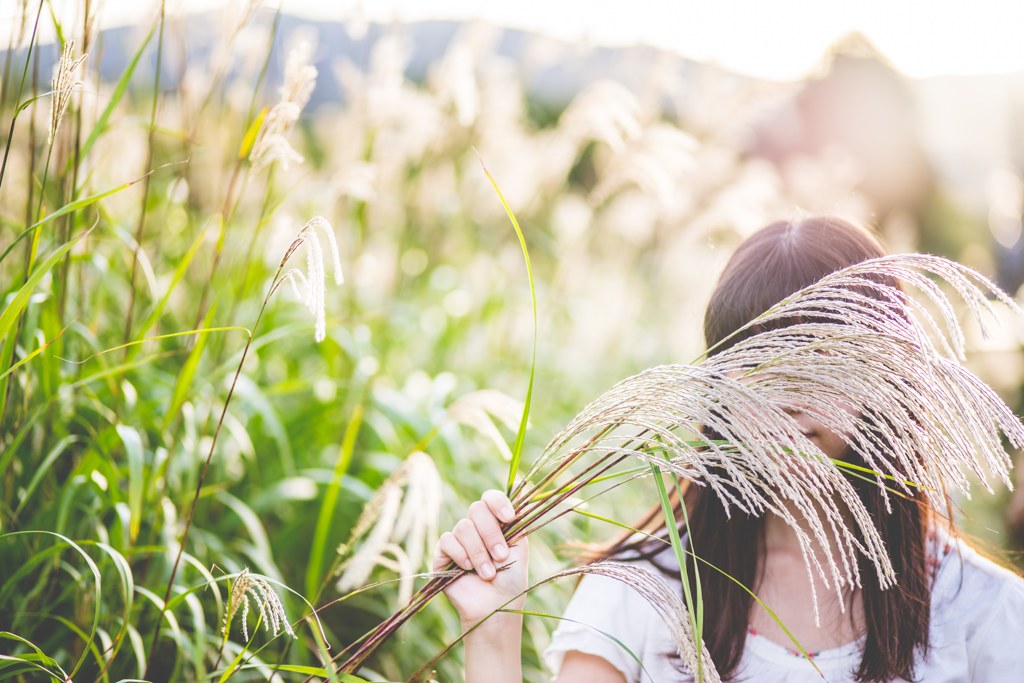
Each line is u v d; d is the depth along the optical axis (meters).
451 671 2.65
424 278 4.38
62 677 1.57
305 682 1.44
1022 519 3.32
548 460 1.38
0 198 2.27
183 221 3.10
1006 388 4.56
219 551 2.40
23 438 1.96
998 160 7.72
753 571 1.58
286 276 1.34
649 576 1.26
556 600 2.94
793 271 1.47
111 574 2.02
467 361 4.25
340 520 2.91
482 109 4.42
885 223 7.55
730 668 1.54
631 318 5.12
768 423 1.17
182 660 2.12
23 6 1.83
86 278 2.62
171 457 2.19
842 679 1.51
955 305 4.67
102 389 2.43
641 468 1.28
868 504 1.51
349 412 3.19
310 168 3.70
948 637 1.51
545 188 4.62
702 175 5.22
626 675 1.62
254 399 2.76
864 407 1.22
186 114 2.54
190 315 2.90
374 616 2.75
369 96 3.74
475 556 1.37
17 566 1.99
